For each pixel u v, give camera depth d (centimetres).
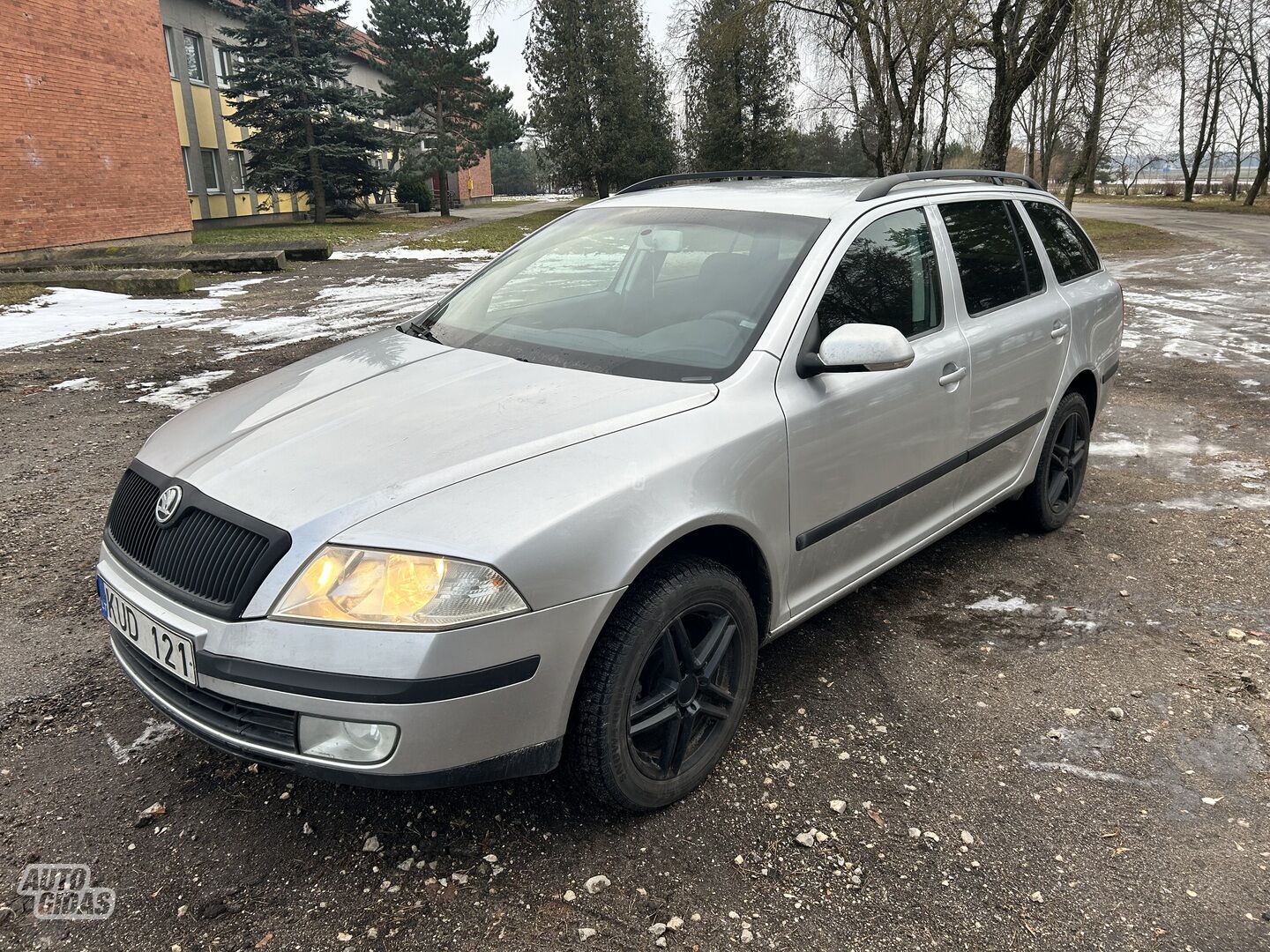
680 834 245
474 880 227
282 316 1099
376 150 3278
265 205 3322
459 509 210
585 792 255
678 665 246
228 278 1540
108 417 654
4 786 258
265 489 221
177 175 2083
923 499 344
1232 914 220
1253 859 238
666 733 250
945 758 279
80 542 434
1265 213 4275
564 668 216
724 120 4341
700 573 243
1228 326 1068
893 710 305
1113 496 509
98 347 905
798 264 301
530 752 218
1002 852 239
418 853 235
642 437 239
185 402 695
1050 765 276
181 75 2819
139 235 1942
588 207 397
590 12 4259
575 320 317
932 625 364
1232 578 405
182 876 226
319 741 202
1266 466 554
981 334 362
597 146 4284
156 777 263
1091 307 452
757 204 340
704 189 377
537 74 4359
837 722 297
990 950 209
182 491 230
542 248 373
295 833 242
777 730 293
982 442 373
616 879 228
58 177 1694
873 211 330
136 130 1920
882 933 213
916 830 247
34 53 1625
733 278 306
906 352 268
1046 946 210
